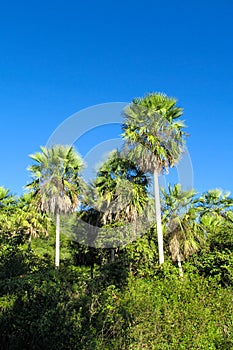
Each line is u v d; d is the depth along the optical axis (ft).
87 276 32.32
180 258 71.46
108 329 30.40
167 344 34.96
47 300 26.50
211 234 72.49
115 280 38.11
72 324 26.09
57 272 31.04
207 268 62.80
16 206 95.14
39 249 89.25
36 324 25.34
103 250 72.95
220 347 37.45
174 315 37.99
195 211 77.36
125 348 30.81
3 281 29.50
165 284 43.70
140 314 35.73
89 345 26.58
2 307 27.02
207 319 38.70
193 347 35.78
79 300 28.68
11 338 25.64
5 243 41.98
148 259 67.46
